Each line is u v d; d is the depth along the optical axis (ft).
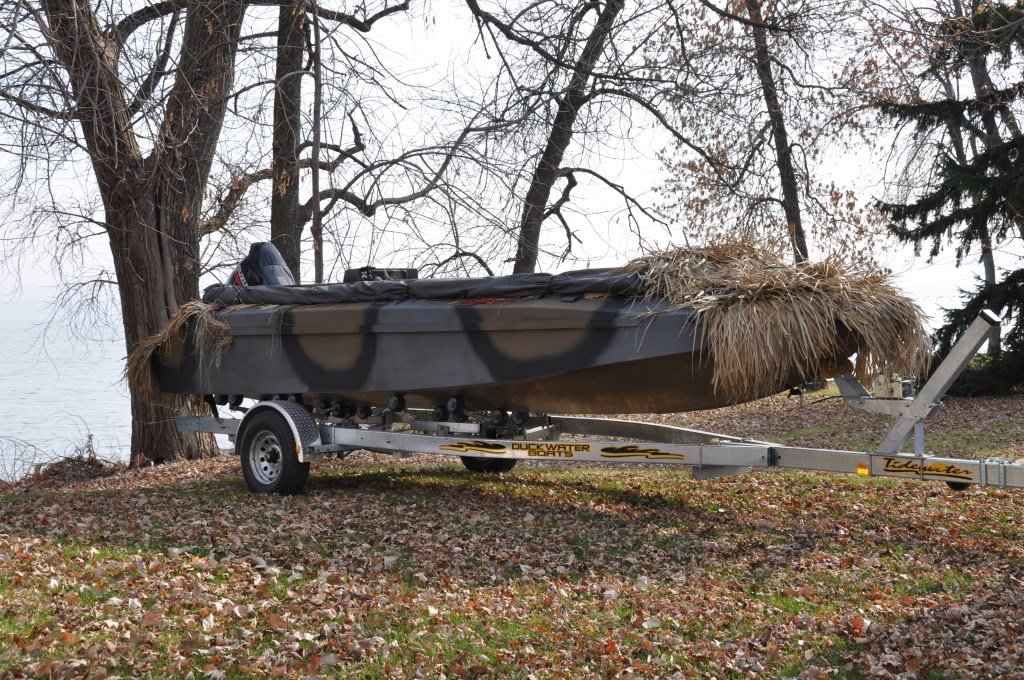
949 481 20.93
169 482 36.50
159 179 41.98
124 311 42.57
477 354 25.76
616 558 21.89
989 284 69.31
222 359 31.86
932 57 65.36
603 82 55.93
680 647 15.96
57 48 35.45
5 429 66.44
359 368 28.35
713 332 21.50
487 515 26.40
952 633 16.17
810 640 16.19
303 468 29.43
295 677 14.19
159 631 15.61
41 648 14.34
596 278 23.66
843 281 21.76
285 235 51.67
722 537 23.75
